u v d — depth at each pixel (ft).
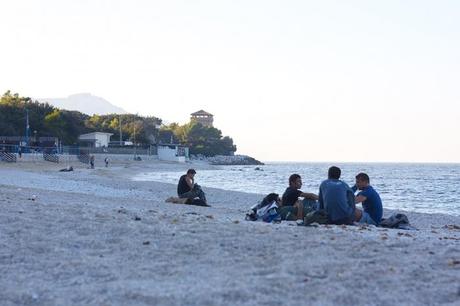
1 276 23.54
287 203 47.67
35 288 21.80
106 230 33.55
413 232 41.24
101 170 258.78
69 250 28.45
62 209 42.37
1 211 39.60
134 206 56.34
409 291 21.74
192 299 20.30
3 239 30.45
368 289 21.88
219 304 19.80
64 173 202.08
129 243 30.17
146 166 372.17
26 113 361.71
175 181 196.03
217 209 61.21
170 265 25.61
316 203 46.60
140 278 23.36
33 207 42.93
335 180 43.06
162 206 60.75
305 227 37.86
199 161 605.73
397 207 108.37
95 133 435.12
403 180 269.23
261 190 160.56
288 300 20.33
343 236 33.35
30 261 26.12
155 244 29.96
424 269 25.11
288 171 419.95
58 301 20.18
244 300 20.26
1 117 370.73
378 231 38.24
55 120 398.42
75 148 369.09
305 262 26.16
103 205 52.95
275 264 25.84
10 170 197.57
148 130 554.87
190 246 29.63
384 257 27.32
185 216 42.14
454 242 33.71
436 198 136.87
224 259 26.76
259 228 35.81
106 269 24.79
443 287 22.26
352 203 42.37
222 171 389.19
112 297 20.61
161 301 20.10
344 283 22.58
